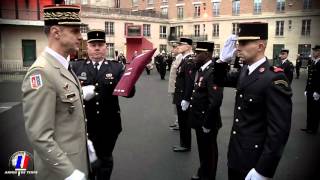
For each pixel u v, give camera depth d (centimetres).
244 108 260
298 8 3662
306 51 3656
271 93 240
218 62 301
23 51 2623
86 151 231
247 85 258
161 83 1927
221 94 387
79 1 4531
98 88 357
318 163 491
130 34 3366
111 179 435
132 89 323
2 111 909
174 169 473
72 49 218
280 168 473
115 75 364
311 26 3597
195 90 419
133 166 485
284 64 884
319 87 672
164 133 686
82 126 224
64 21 210
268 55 3919
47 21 214
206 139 404
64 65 217
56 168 191
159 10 4778
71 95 211
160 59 2231
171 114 908
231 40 297
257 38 250
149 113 923
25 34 2617
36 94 191
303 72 3272
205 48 413
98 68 365
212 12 4281
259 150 251
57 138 206
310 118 691
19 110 924
